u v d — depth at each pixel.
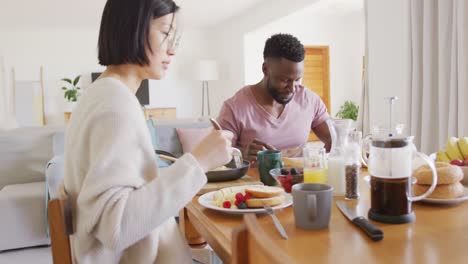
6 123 4.74
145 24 0.85
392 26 3.36
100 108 0.74
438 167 0.98
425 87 2.84
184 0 5.62
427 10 2.78
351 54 7.35
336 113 7.35
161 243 0.90
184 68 7.90
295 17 6.94
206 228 0.91
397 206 0.83
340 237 0.76
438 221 0.83
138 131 0.76
